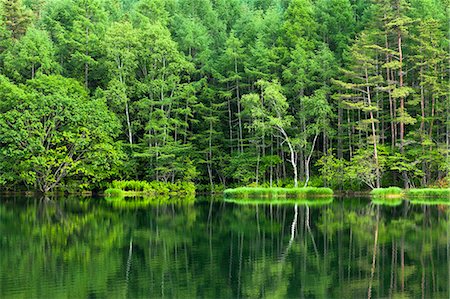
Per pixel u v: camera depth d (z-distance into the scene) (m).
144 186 55.38
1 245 20.00
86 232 23.61
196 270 15.80
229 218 29.86
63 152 51.12
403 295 13.12
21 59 56.41
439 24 54.09
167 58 58.94
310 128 55.75
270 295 13.10
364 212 33.34
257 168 56.72
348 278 14.84
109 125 53.97
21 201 43.66
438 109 52.94
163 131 57.31
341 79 58.62
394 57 54.56
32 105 49.66
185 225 26.34
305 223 27.17
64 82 53.91
